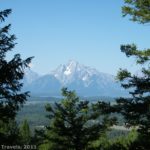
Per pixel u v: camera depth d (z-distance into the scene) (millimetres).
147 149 17828
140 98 17484
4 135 15570
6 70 14031
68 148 28781
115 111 17219
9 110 14312
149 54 17406
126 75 17641
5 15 14414
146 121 17172
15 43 14617
